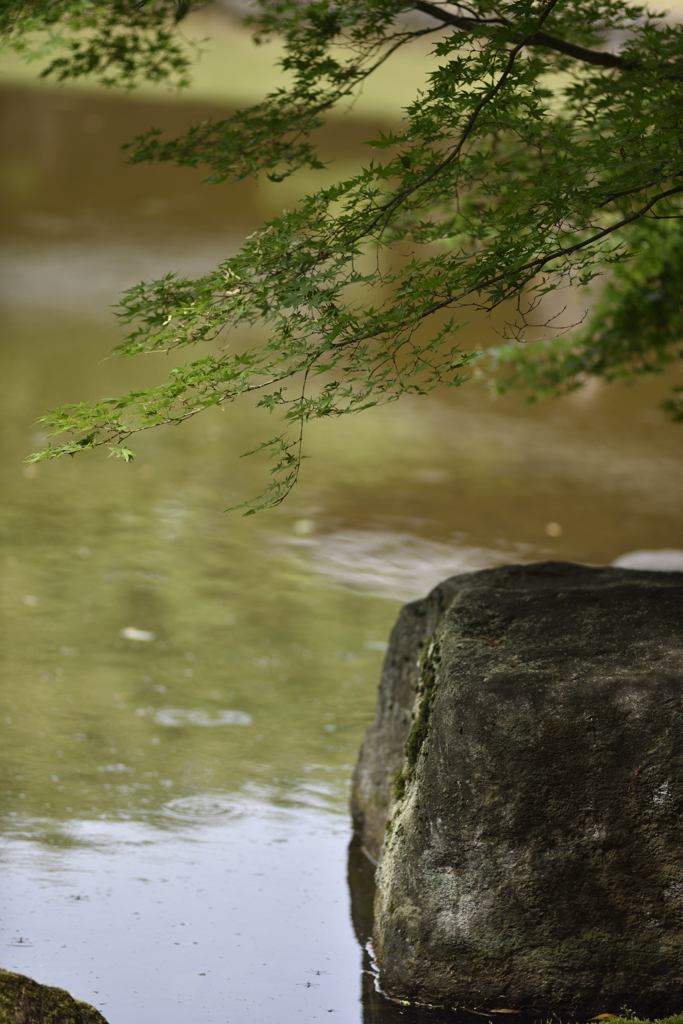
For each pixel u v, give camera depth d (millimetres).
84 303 26047
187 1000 7574
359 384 22422
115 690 11750
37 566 14547
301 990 7754
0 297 26016
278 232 6922
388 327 6773
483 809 7555
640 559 13695
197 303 6688
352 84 8594
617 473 19016
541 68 7242
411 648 9562
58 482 17391
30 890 8609
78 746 10688
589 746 7480
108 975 7762
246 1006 7555
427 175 7129
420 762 8008
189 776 10344
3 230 30859
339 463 18922
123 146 9062
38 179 36000
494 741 7535
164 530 15961
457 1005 7633
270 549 15586
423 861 7727
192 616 13547
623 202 9109
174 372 6551
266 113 8828
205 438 19812
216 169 8922
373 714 11664
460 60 6820
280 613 13805
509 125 7301
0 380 21266
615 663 7801
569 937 7516
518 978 7562
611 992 7516
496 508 17281
